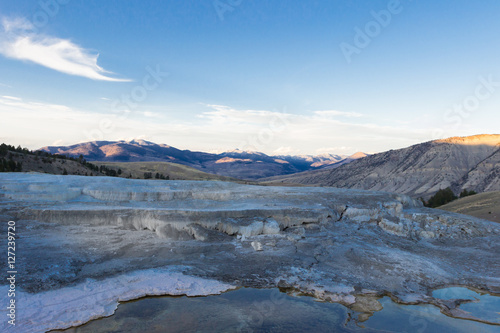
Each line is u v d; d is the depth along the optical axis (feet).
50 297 40.37
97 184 85.76
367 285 51.16
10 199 69.26
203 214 67.00
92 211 63.82
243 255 58.75
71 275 46.32
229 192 89.61
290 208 77.25
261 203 84.58
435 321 41.68
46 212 62.28
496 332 39.40
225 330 36.83
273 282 50.42
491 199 185.68
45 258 49.14
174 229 63.36
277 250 61.72
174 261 54.13
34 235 55.88
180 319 38.70
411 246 74.28
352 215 84.48
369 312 43.24
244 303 43.78
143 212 65.31
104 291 43.32
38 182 79.97
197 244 60.13
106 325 36.45
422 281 54.13
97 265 50.14
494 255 71.15
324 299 46.14
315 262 58.59
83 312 38.14
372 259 60.80
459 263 65.31
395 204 94.89
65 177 90.63
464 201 214.48
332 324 39.75
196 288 46.52
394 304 46.09
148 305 41.55
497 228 90.74
